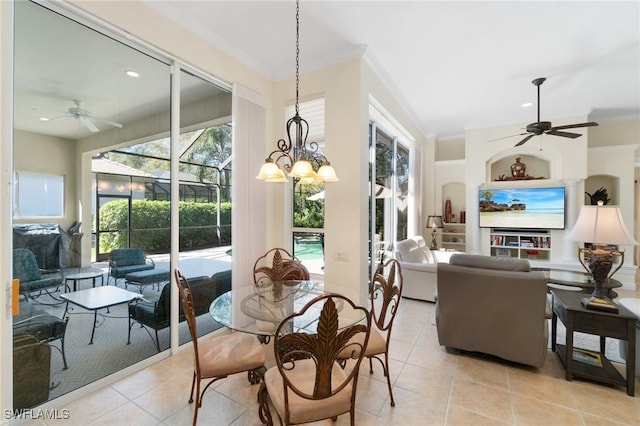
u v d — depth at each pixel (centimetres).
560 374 234
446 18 268
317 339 131
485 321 246
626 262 488
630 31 286
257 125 347
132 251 243
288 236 387
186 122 283
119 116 233
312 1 245
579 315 221
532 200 549
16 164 183
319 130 415
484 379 228
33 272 191
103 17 211
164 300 264
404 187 587
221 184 322
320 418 143
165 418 185
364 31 288
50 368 197
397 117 444
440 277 261
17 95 183
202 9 255
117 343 233
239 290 259
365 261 326
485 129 585
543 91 431
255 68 348
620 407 195
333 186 331
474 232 593
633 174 505
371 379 228
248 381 225
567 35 294
